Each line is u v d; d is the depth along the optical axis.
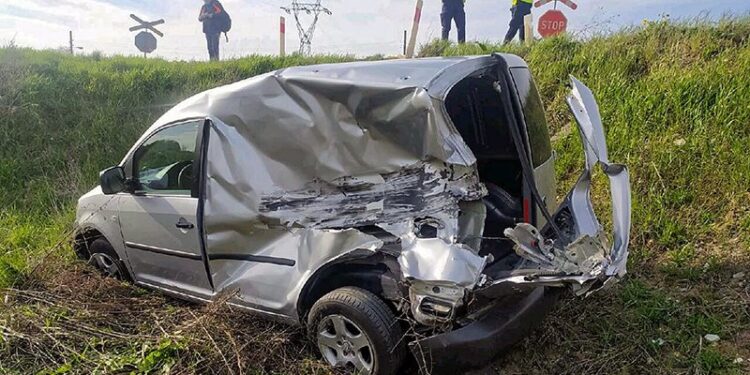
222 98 3.65
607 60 7.09
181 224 3.76
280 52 11.45
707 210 4.65
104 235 4.41
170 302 4.18
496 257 3.27
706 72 5.96
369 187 3.23
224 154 3.57
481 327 2.96
